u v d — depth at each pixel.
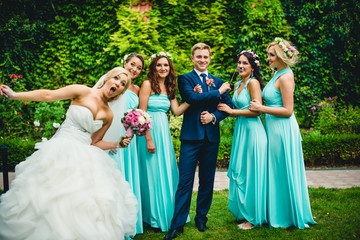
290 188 3.03
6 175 3.07
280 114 3.04
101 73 7.30
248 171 3.12
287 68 3.15
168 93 3.25
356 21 7.83
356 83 8.12
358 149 6.13
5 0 7.11
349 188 4.47
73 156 2.36
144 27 6.63
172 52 6.96
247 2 7.13
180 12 7.16
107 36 7.22
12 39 7.11
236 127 3.32
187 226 3.19
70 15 7.36
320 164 6.27
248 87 3.21
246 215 3.13
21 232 2.10
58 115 6.45
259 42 7.18
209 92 3.03
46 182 2.22
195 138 3.03
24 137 6.45
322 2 7.73
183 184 3.02
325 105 7.59
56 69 7.39
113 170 2.61
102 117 2.63
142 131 2.60
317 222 3.19
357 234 2.85
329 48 7.95
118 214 2.42
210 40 7.27
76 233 2.10
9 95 2.30
